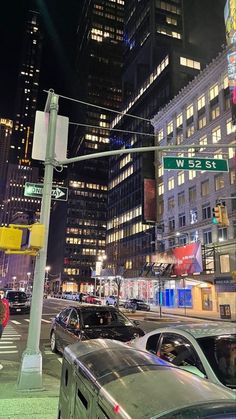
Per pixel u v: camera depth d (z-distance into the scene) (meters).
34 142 8.88
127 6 94.69
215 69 44.16
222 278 37.88
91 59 158.00
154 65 74.56
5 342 14.96
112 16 168.12
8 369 9.58
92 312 10.93
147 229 69.88
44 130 9.07
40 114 9.17
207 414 1.60
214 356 4.25
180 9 79.00
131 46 88.50
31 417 5.25
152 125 65.12
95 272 71.38
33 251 7.68
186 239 46.97
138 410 1.74
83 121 149.50
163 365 2.46
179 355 4.65
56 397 6.41
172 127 54.75
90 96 152.25
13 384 7.55
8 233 7.45
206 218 43.16
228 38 42.31
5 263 167.50
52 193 9.06
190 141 48.94
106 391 2.07
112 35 165.62
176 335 4.93
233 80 39.12
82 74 164.75
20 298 31.31
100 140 146.12
